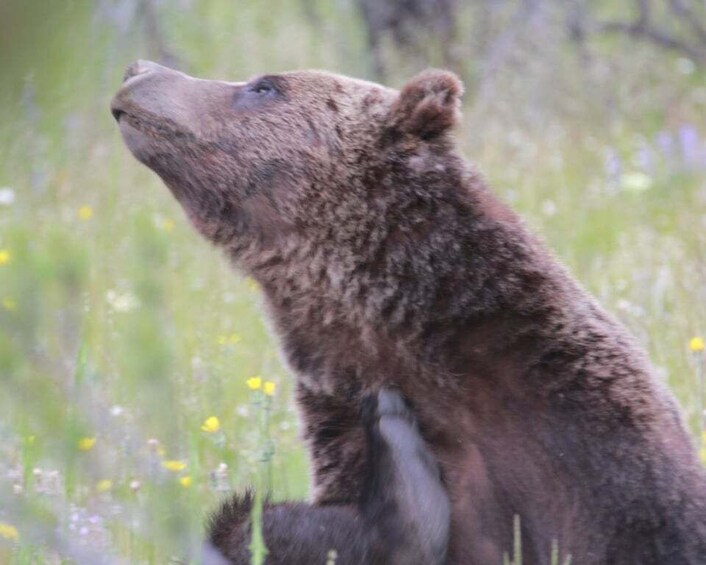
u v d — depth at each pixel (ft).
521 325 31.45
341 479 33.45
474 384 31.73
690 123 83.66
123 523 30.14
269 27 88.43
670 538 29.19
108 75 73.26
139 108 36.52
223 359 47.73
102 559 26.14
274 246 34.86
